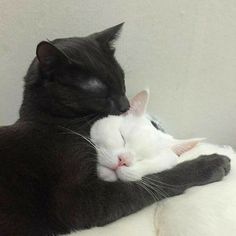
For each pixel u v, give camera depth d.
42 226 0.31
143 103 0.36
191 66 0.43
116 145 0.32
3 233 0.31
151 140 0.34
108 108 0.36
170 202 0.32
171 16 0.40
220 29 0.41
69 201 0.31
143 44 0.41
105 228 0.31
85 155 0.32
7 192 0.31
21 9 0.38
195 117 0.46
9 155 0.32
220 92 0.45
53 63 0.33
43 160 0.32
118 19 0.40
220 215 0.30
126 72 0.42
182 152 0.36
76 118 0.35
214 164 0.35
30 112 0.35
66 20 0.39
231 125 0.47
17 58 0.40
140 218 0.32
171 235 0.30
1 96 0.42
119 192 0.31
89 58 0.35
